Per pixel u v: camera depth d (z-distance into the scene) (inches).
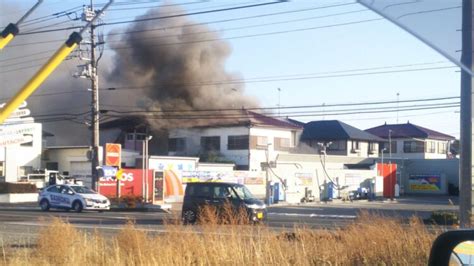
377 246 370.6
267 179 1734.7
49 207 1232.8
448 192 2432.3
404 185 2471.7
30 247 472.7
